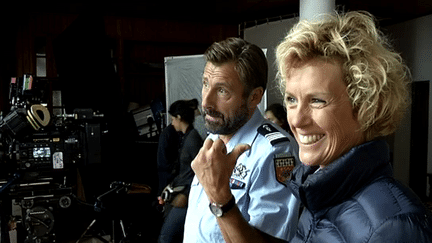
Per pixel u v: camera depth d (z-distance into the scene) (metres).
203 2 5.58
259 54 1.07
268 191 0.96
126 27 6.13
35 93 3.25
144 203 3.45
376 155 0.51
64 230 3.93
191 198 1.16
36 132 2.96
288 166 0.98
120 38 6.10
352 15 0.54
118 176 4.53
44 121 2.82
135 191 2.94
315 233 0.55
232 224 0.71
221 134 1.12
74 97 4.86
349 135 0.52
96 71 4.34
